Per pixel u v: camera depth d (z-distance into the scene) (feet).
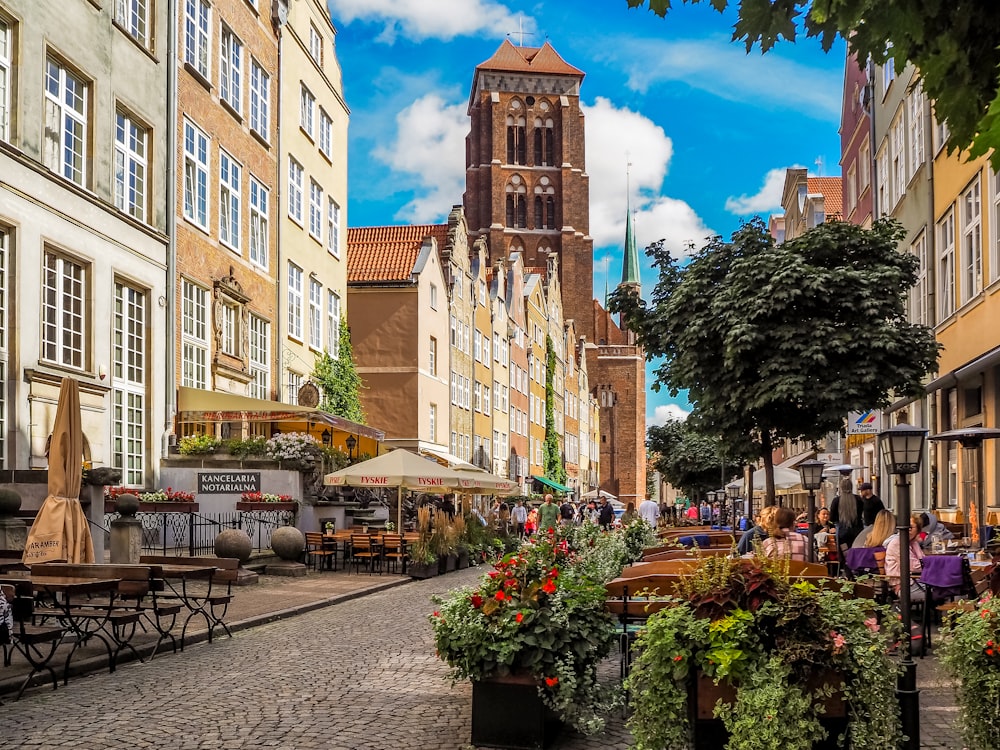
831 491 127.34
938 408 81.35
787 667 18.83
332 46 135.33
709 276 65.67
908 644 21.89
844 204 131.34
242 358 99.71
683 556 39.52
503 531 112.37
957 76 15.79
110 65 75.56
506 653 23.20
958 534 64.13
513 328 226.17
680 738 19.77
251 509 77.66
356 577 73.31
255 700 28.71
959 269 75.82
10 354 62.34
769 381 59.26
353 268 156.46
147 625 42.45
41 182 65.31
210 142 93.71
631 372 367.04
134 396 79.41
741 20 15.74
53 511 42.80
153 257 81.25
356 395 134.51
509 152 333.83
